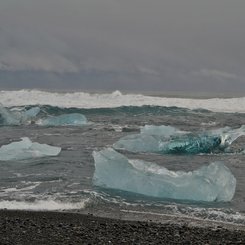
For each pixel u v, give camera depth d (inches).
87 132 916.6
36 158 619.2
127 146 727.1
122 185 459.5
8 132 915.4
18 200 397.7
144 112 1291.8
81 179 492.4
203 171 464.8
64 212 358.9
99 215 361.1
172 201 425.4
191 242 269.4
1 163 584.1
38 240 261.7
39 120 1108.5
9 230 283.0
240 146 767.7
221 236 286.5
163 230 300.2
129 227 306.3
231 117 1208.2
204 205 413.1
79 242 260.1
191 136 747.4
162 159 648.4
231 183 443.5
